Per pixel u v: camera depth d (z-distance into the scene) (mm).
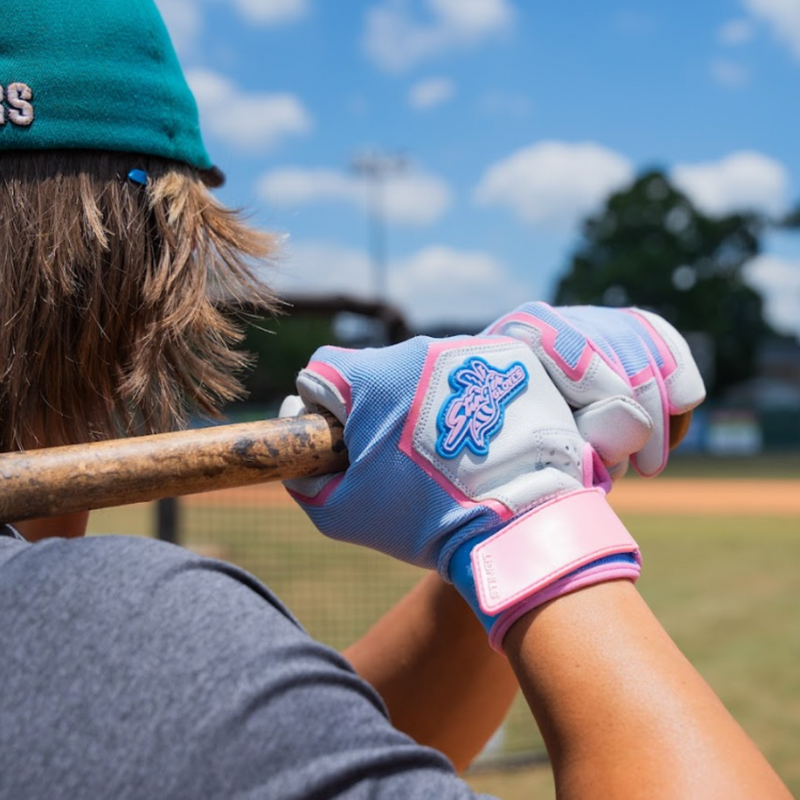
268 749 642
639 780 691
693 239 65125
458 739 1247
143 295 950
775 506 20203
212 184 1246
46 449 846
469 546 857
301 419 921
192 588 703
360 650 1295
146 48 959
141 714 646
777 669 5867
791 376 66625
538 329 959
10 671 673
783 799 686
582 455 895
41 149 909
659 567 10828
